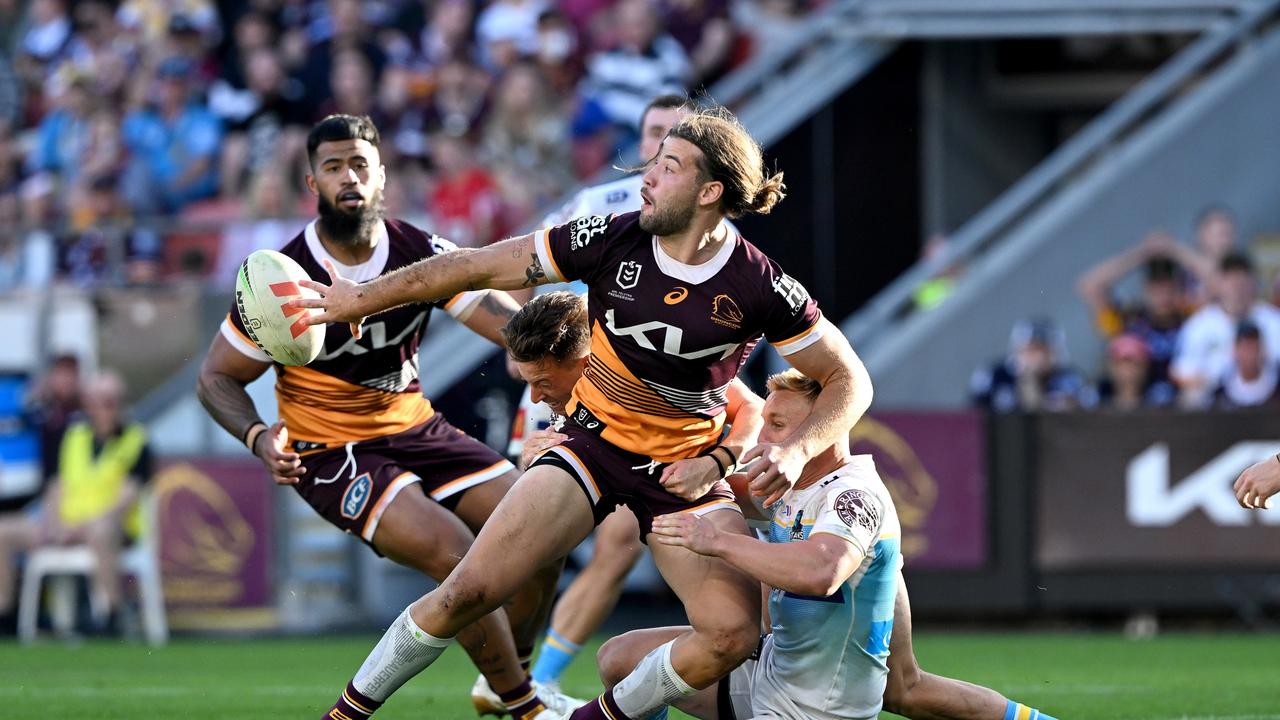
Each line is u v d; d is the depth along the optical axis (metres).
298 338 17.25
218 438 39.47
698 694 16.41
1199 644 33.00
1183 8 47.22
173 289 40.69
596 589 21.44
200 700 23.72
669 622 37.66
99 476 36.38
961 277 44.06
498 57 48.44
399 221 19.17
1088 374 42.62
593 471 15.98
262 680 27.20
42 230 42.91
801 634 15.22
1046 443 35.41
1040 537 35.31
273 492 36.59
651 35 46.62
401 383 18.92
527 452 16.98
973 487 35.50
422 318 18.86
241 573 36.41
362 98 47.50
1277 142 44.16
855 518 14.80
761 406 17.11
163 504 36.59
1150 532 35.19
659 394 15.79
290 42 48.62
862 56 48.28
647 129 21.45
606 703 15.93
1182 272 41.03
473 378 39.28
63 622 36.94
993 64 51.19
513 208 44.84
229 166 47.66
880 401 41.69
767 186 15.55
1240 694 24.12
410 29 49.34
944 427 35.50
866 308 48.44
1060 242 43.03
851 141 48.12
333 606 37.09
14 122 53.50
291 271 17.52
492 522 15.68
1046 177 44.38
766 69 46.66
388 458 18.83
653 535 14.85
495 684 18.23
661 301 15.34
